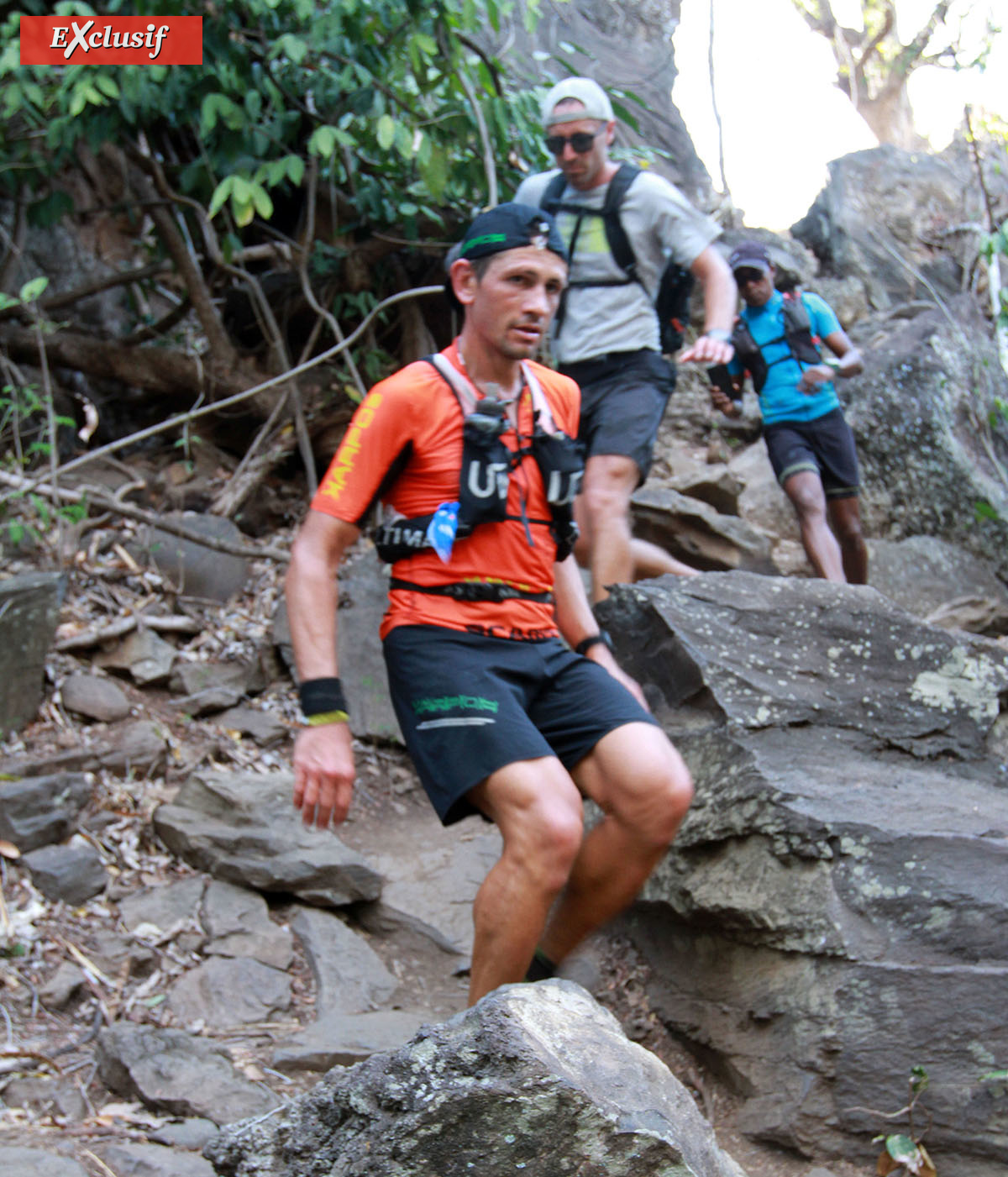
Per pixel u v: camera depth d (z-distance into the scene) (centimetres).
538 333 233
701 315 677
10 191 600
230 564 520
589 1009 175
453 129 537
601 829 230
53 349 600
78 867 341
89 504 515
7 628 400
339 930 343
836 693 324
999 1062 243
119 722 423
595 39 798
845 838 267
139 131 572
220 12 507
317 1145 166
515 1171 155
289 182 629
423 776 223
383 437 229
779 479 517
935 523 627
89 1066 271
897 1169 238
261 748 436
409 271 630
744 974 277
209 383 598
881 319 724
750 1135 255
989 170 828
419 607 231
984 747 327
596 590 381
